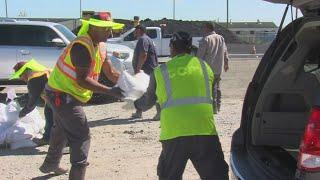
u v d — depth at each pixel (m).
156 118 10.27
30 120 8.23
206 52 10.41
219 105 11.02
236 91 15.36
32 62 7.73
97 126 9.73
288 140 4.32
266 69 4.27
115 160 7.26
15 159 7.46
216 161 4.63
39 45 13.80
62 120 5.76
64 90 5.68
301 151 3.11
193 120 4.55
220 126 9.55
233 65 27.80
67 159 7.29
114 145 8.16
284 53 4.20
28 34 13.85
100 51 5.78
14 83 13.92
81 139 5.73
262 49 44.78
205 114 4.59
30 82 7.58
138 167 6.92
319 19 3.70
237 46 45.00
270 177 3.58
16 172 6.81
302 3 3.93
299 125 4.30
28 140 8.10
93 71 5.68
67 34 14.07
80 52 5.46
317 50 4.21
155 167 6.91
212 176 4.64
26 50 13.72
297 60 4.21
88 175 6.59
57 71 5.72
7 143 8.08
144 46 10.19
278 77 4.25
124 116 10.77
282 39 4.21
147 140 8.51
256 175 3.73
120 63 12.91
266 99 4.30
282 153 4.12
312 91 4.21
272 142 4.33
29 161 7.35
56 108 5.72
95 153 7.64
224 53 10.79
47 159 6.48
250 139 4.31
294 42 4.13
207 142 4.58
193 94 4.60
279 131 4.33
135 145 8.15
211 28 10.55
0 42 13.85
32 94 7.61
